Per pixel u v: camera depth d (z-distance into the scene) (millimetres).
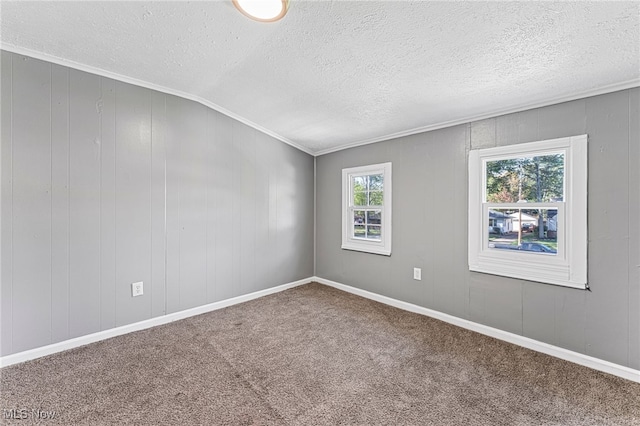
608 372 1925
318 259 4180
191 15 1649
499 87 2047
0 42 1909
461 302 2666
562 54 1632
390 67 1974
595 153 1960
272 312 3008
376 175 3467
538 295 2223
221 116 3109
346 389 1755
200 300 2980
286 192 3830
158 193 2672
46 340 2127
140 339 2391
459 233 2668
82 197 2266
